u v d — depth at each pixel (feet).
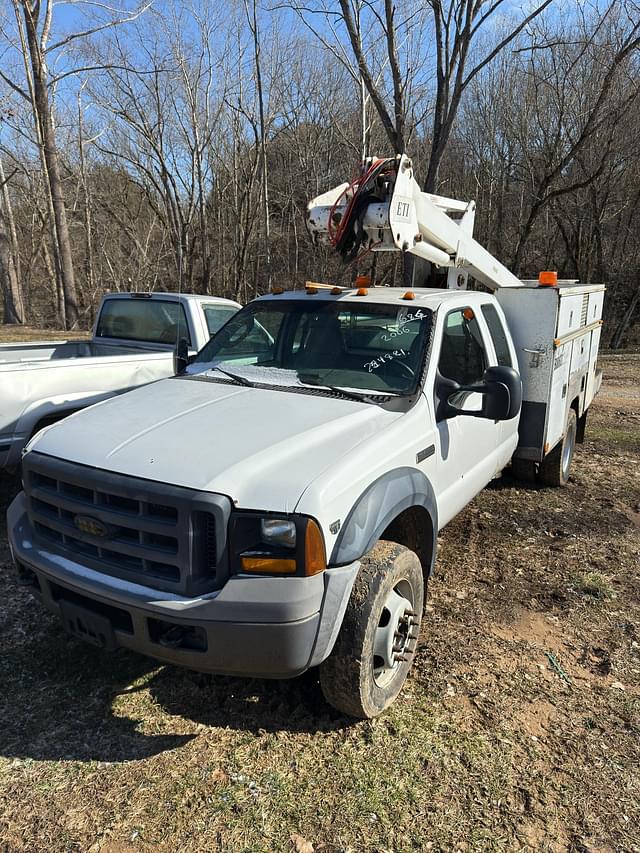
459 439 13.11
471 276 19.07
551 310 17.02
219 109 89.61
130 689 10.91
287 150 108.88
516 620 13.35
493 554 16.43
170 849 7.98
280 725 10.16
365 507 9.27
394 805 8.68
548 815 8.59
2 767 9.14
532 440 17.90
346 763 9.37
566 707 10.70
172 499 8.43
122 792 8.79
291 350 13.53
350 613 9.27
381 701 10.19
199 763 9.34
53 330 77.56
